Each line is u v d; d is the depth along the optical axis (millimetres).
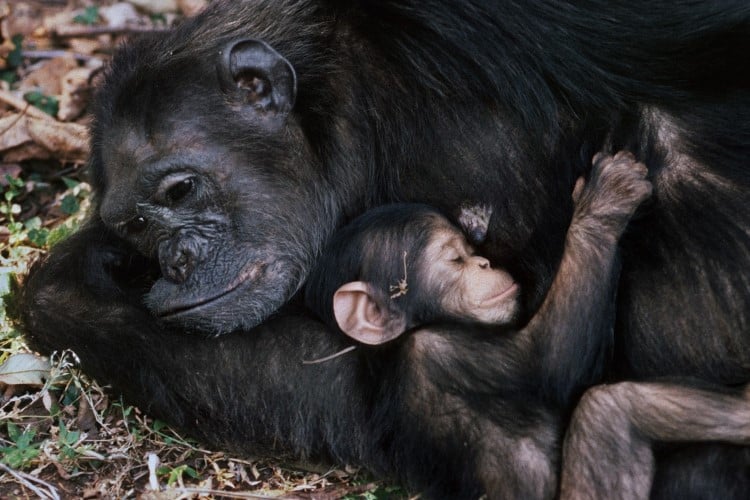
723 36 12242
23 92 18516
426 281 12453
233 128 12609
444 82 12422
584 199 11883
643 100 12195
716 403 11078
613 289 11773
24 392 13727
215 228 12617
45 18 20594
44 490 12164
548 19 12250
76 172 17516
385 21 12539
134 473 12570
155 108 12555
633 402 11172
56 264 13805
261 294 12734
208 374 12844
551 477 11461
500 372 12000
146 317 13180
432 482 12242
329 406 12672
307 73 12805
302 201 12867
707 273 11727
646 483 11023
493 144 12461
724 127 12102
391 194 13008
